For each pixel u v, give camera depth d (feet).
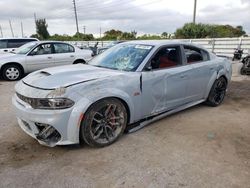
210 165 9.30
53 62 28.60
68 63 29.60
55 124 9.32
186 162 9.48
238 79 27.32
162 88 12.50
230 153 10.25
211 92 16.14
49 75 11.05
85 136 10.02
